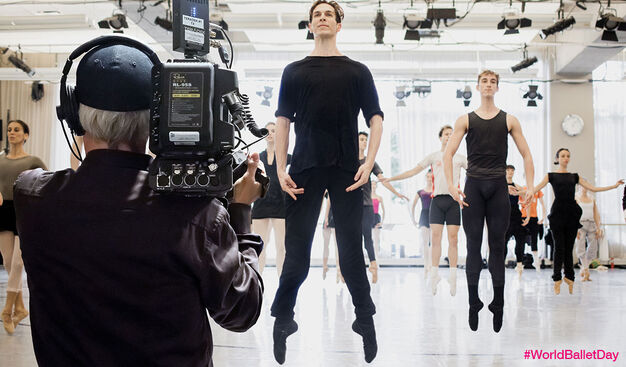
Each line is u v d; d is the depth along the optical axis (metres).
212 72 0.97
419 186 11.86
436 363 3.21
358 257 2.73
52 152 12.30
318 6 2.75
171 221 0.95
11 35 10.28
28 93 12.36
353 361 3.25
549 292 6.90
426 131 12.05
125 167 0.99
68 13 9.34
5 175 4.43
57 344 0.96
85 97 1.00
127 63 1.00
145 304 0.95
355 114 2.74
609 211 11.88
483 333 4.12
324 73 2.71
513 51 11.60
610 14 8.16
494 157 3.85
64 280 0.95
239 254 1.04
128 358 0.95
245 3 8.60
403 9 8.40
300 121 2.74
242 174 1.15
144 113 1.02
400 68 12.05
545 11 9.43
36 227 0.96
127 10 8.42
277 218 6.46
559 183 6.80
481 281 8.22
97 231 0.94
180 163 0.96
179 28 1.15
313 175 2.71
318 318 4.77
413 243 11.71
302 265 2.74
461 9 9.24
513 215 8.54
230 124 0.98
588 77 11.73
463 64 12.05
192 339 0.98
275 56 12.03
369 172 2.71
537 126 11.92
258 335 4.05
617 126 11.96
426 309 5.29
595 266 11.54
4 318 4.03
